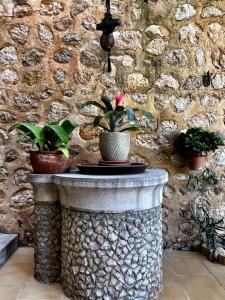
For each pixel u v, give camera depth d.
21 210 2.62
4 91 2.61
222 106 2.62
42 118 2.60
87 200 1.67
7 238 2.46
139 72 2.61
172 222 2.61
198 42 2.61
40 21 2.60
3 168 2.62
